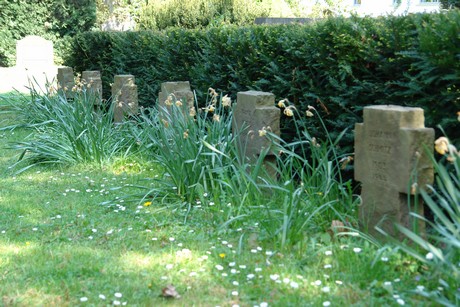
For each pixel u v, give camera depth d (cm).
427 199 383
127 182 724
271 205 555
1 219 589
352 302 387
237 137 641
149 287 421
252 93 638
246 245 497
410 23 560
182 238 522
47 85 1120
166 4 1745
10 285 426
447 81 516
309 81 662
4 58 2269
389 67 570
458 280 364
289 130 711
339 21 622
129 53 1116
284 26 744
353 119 609
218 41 839
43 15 2244
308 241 488
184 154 627
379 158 458
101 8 2506
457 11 520
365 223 479
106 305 395
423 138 426
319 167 540
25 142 879
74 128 828
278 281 418
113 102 884
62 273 445
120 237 529
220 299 401
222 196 588
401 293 392
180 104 657
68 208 623
